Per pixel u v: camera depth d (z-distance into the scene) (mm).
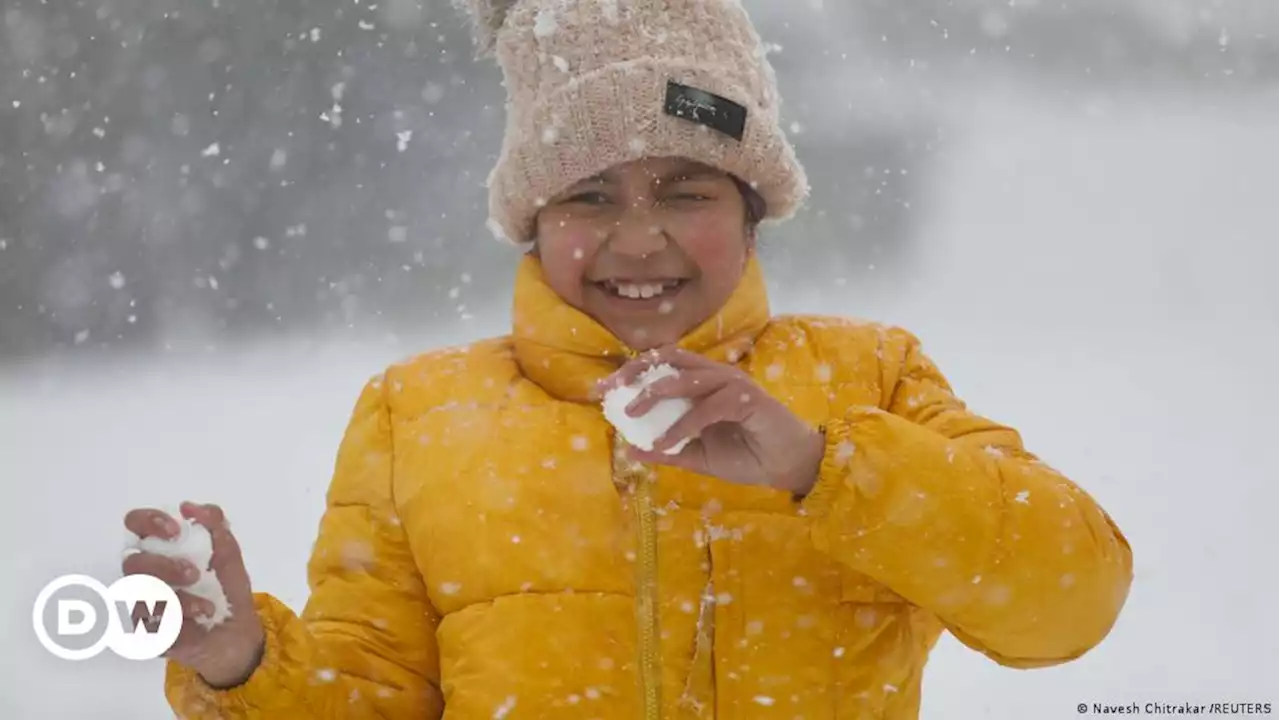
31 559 5875
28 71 15289
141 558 1987
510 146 2529
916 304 12414
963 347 10273
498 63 2623
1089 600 2139
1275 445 7234
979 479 2096
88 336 12539
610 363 2400
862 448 2057
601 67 2416
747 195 2555
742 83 2477
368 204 14492
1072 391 8703
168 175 14977
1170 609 4812
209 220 14492
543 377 2416
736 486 2254
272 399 9406
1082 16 20266
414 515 2352
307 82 15336
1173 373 9211
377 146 14773
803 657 2176
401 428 2453
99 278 13516
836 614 2195
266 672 2145
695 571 2232
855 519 2047
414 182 14430
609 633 2203
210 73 15094
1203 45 20812
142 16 15438
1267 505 6055
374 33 15352
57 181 14500
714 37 2473
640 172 2404
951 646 4398
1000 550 2074
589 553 2244
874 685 2182
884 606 2219
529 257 2555
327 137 15023
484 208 14320
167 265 14039
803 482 2070
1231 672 4289
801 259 14227
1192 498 6203
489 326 12430
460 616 2252
